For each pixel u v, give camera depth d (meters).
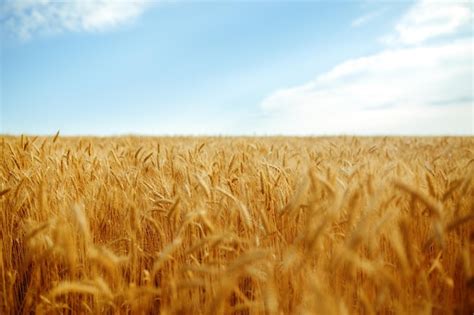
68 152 4.43
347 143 12.52
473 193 2.82
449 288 2.34
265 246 2.64
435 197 2.69
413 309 2.10
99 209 3.46
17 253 3.17
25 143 5.05
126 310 2.36
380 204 2.47
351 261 1.75
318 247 2.22
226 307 2.23
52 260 2.69
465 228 2.61
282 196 3.11
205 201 3.05
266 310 2.26
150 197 3.47
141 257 2.94
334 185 2.65
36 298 2.48
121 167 4.66
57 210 3.19
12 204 3.45
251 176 3.87
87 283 2.16
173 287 1.99
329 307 1.56
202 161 4.76
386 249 2.54
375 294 2.26
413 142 14.48
